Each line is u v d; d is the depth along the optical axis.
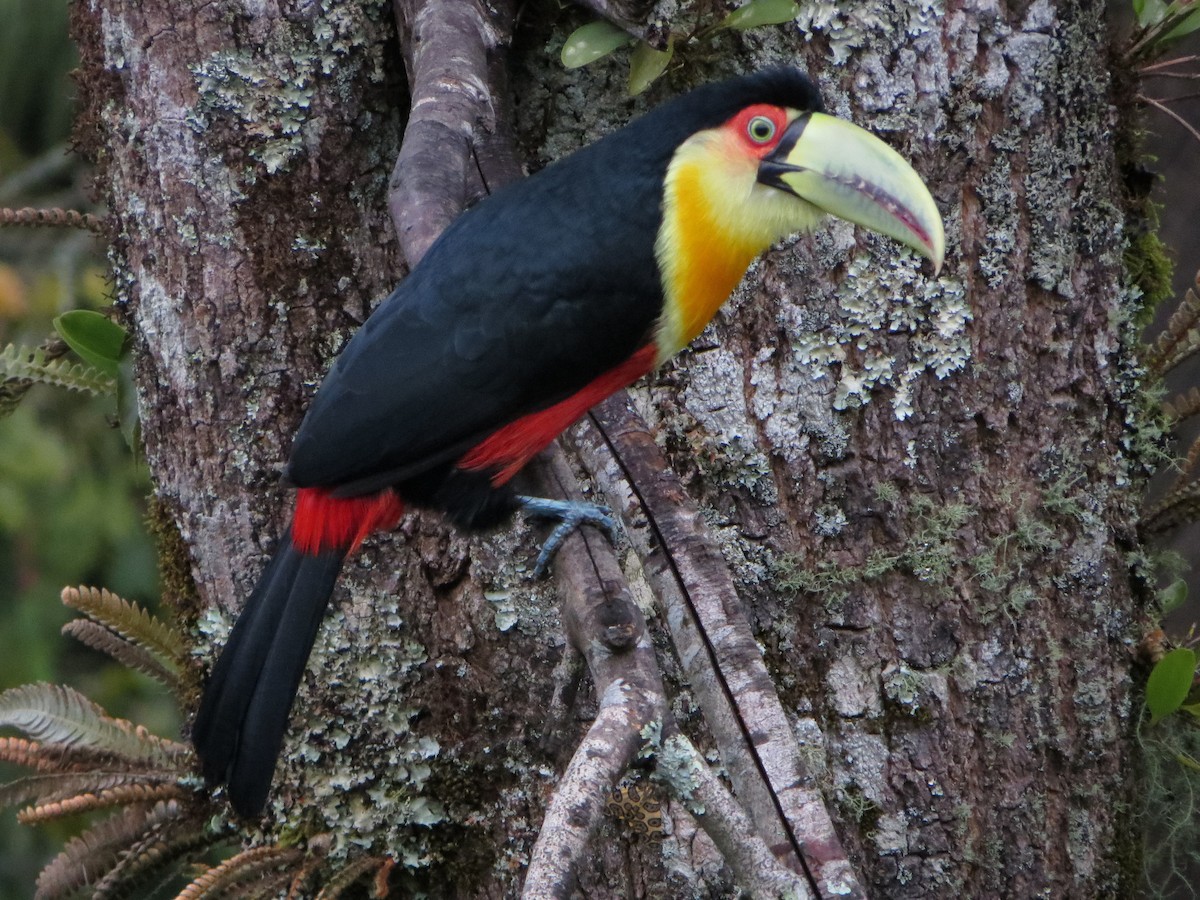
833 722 7.27
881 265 7.27
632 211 7.02
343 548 7.07
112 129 7.63
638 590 7.26
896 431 7.28
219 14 7.38
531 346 6.96
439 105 7.12
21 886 11.98
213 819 7.71
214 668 7.10
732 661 5.98
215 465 7.59
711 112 7.04
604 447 6.72
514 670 7.42
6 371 8.34
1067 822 7.38
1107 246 7.58
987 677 7.29
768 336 7.32
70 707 7.73
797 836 5.59
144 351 7.72
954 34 7.25
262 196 7.47
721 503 7.32
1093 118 7.49
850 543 7.29
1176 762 7.91
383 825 7.47
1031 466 7.39
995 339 7.33
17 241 12.96
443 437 7.00
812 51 7.36
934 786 7.22
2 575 12.20
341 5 7.45
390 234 7.64
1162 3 7.90
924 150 7.29
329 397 7.02
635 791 7.04
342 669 7.49
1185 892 8.95
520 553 7.41
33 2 12.90
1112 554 7.59
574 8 7.54
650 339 7.06
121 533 12.34
